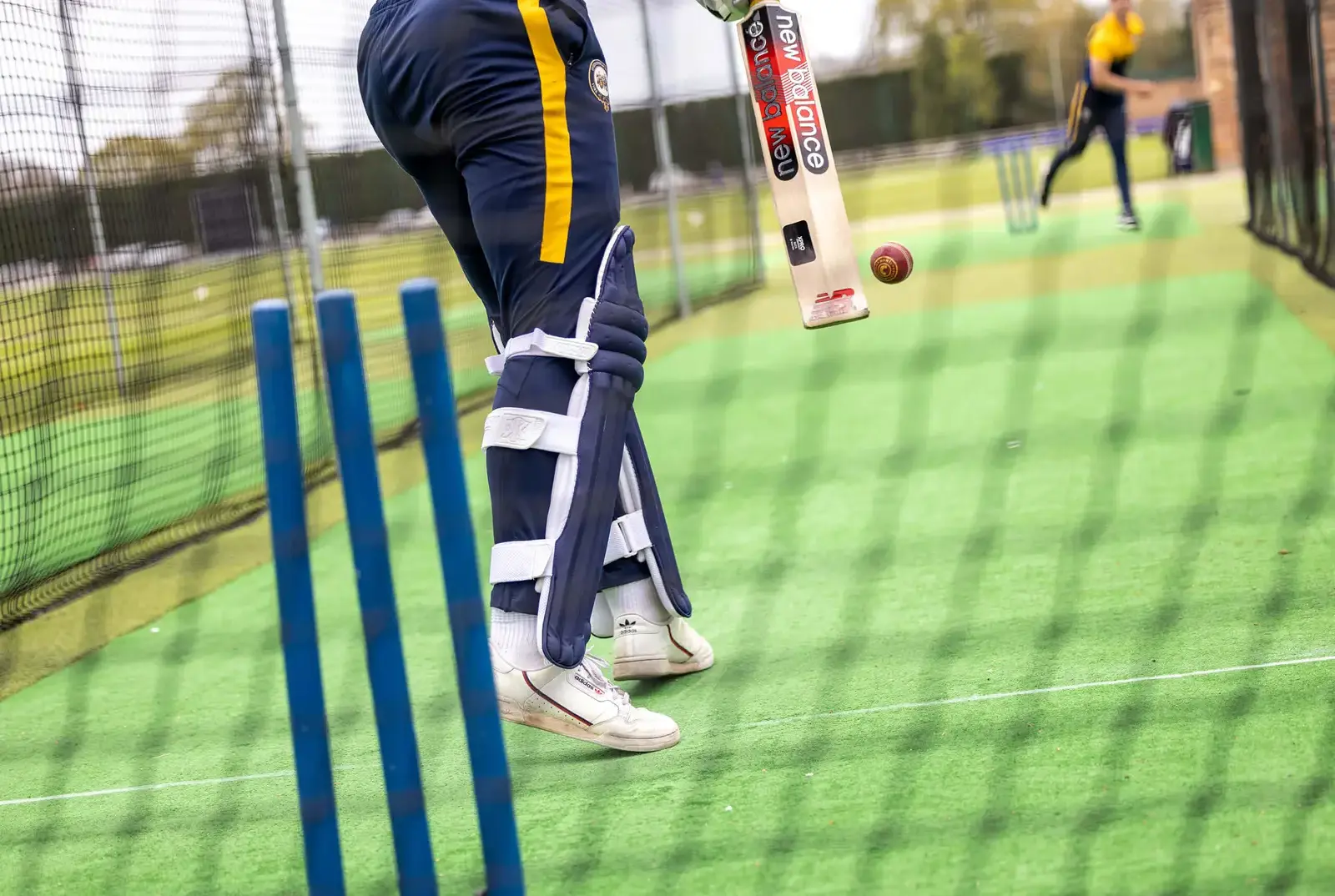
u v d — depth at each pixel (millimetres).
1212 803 1702
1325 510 2986
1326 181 6125
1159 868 1561
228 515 4730
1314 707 1954
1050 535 3100
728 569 3197
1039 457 3902
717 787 1960
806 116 2207
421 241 7055
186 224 7395
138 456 5832
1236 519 3010
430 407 1406
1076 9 18703
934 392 5180
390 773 1420
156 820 2135
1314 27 6109
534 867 1769
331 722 2523
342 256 6535
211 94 6773
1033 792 1802
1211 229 9289
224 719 2646
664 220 12492
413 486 4719
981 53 18859
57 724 2713
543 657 2082
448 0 1988
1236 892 1488
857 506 3643
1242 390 4379
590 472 2051
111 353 6953
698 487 4117
